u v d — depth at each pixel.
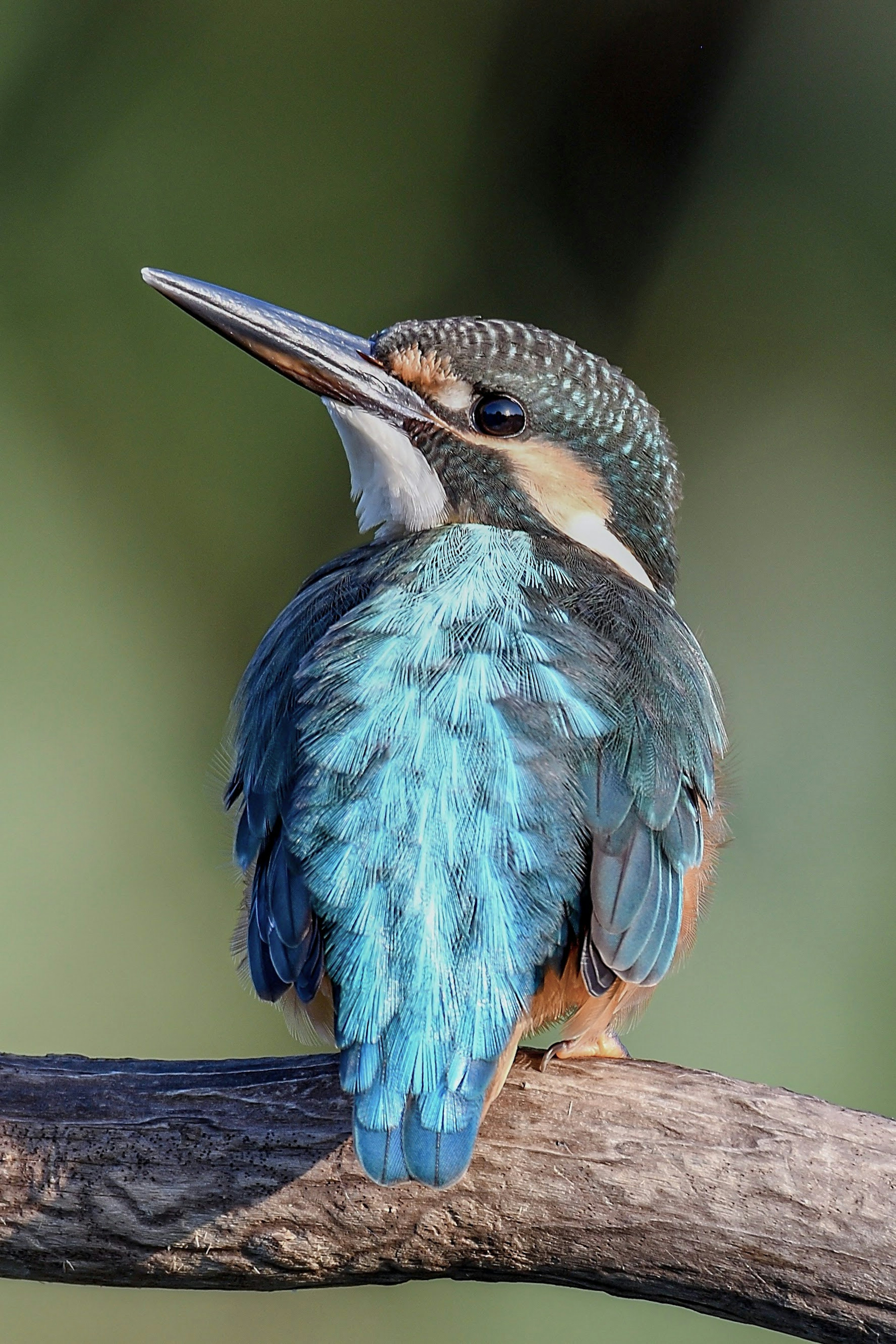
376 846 6.07
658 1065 6.48
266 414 12.94
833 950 11.23
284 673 6.93
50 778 11.98
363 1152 5.66
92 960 11.77
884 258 13.13
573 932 6.28
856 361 13.09
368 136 13.12
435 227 13.20
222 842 12.15
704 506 13.01
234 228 12.91
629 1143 6.22
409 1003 5.85
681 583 12.81
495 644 6.58
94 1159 6.33
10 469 12.38
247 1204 6.28
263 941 6.25
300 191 12.99
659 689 6.77
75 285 12.77
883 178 13.16
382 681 6.44
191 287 8.21
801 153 13.30
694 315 13.32
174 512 12.70
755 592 12.70
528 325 8.49
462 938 5.94
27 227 12.77
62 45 12.87
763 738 12.23
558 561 7.15
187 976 11.88
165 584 12.64
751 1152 6.16
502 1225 6.21
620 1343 10.59
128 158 12.88
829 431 13.01
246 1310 11.20
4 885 11.72
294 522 12.92
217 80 13.00
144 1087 6.48
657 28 13.34
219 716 12.53
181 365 12.83
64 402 12.66
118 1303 11.25
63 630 12.29
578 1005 6.58
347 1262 6.31
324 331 8.16
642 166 13.38
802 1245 6.03
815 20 13.25
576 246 13.33
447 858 6.05
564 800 6.26
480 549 7.16
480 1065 5.79
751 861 11.59
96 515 12.58
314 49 13.06
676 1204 6.12
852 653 12.43
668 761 6.67
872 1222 6.00
